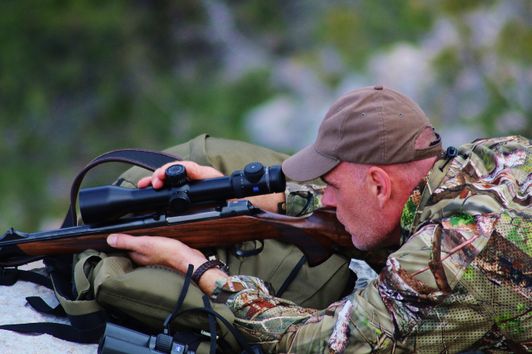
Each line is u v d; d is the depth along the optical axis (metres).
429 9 30.33
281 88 33.22
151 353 9.41
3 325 10.50
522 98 25.98
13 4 32.56
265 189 10.05
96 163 11.09
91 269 10.40
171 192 10.24
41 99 32.06
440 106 26.62
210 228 10.34
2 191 30.62
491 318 8.84
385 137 9.05
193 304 9.75
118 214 10.38
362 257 11.27
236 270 11.01
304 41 35.12
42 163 31.62
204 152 12.09
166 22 35.34
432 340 8.88
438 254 8.73
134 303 9.95
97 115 32.62
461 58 27.22
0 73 32.38
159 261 10.26
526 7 27.33
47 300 11.27
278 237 10.34
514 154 9.76
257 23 36.16
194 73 34.69
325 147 9.43
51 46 32.84
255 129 31.36
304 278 11.09
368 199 9.30
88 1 33.34
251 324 9.56
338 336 9.03
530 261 8.71
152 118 32.69
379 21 31.97
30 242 10.55
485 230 8.77
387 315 8.84
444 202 9.09
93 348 10.29
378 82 28.38
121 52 33.38
